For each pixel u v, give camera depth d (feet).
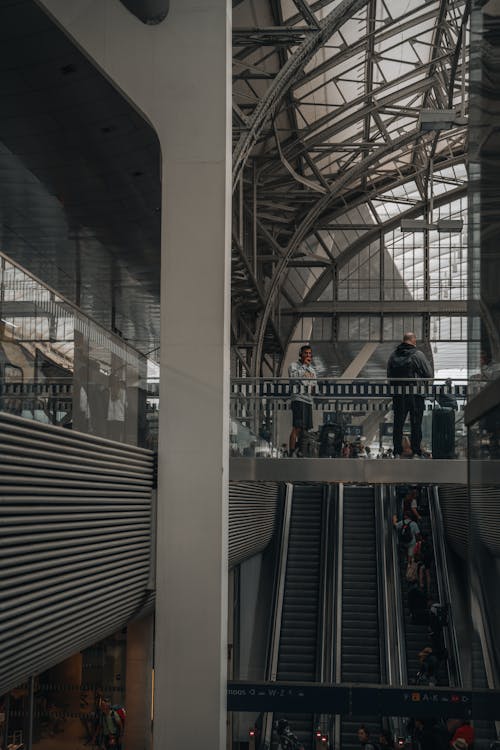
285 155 111.96
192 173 35.42
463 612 66.44
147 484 34.99
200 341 35.12
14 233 61.82
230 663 70.38
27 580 22.30
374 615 65.98
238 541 52.13
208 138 35.42
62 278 72.64
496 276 20.29
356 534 72.64
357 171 121.49
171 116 35.55
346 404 52.60
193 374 35.06
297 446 52.60
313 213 123.95
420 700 40.32
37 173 50.57
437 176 141.49
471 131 24.58
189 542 34.65
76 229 60.70
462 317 143.84
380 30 89.92
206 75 35.50
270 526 69.67
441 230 103.76
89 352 31.14
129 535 32.32
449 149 134.00
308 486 77.87
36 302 26.09
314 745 59.00
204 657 34.17
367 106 111.14
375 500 74.33
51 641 25.39
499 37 20.01
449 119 65.46
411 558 65.05
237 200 104.37
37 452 23.48
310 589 69.92
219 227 35.27
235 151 75.56
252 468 52.60
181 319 35.27
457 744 42.88
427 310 143.33
